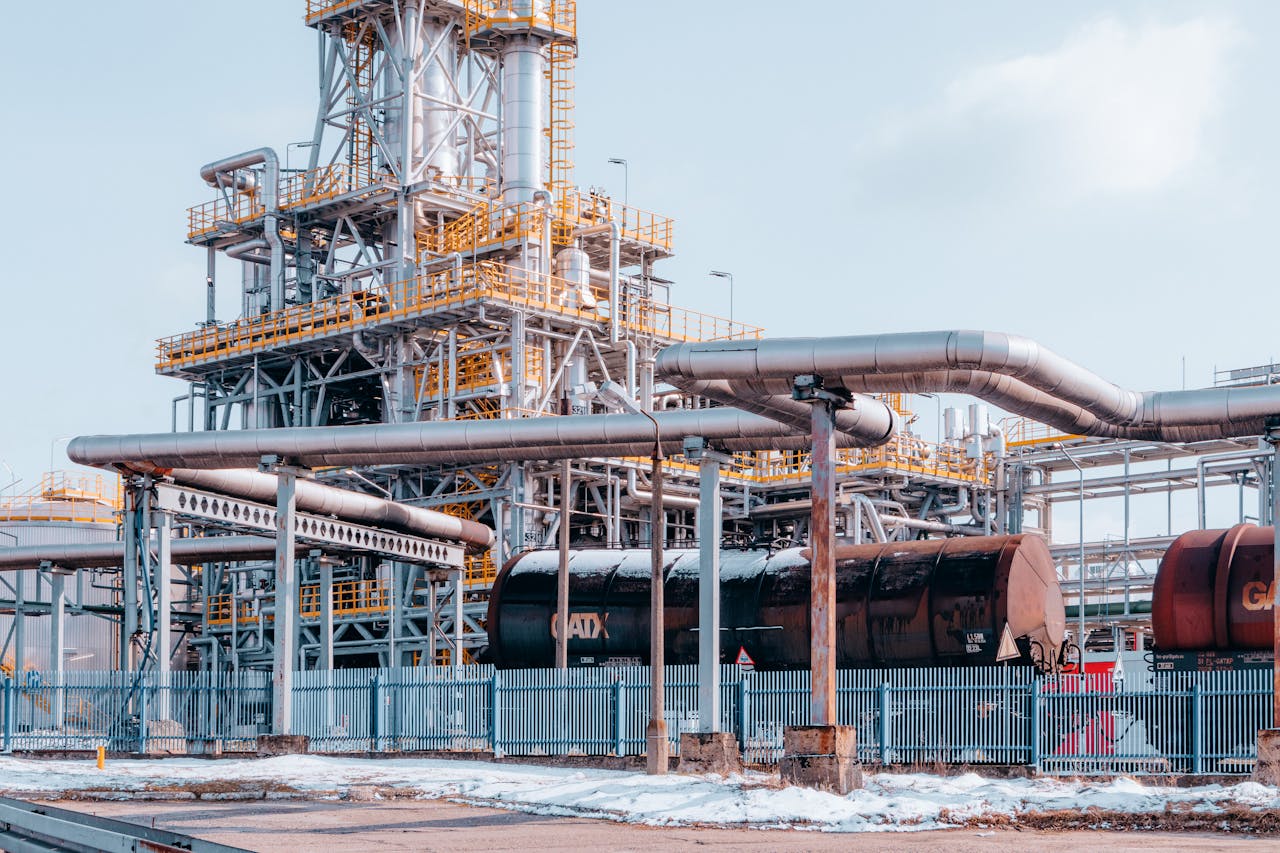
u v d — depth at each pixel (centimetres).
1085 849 2280
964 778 3438
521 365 6544
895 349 3095
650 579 4606
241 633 7550
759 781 3269
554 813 3050
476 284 6494
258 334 7481
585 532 6975
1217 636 3728
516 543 6400
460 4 7419
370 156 7681
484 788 3469
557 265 6981
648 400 7019
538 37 7206
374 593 6925
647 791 3212
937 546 4244
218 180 7819
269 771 4122
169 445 4741
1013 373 3086
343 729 4778
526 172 7131
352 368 7581
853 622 4200
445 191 7269
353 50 7550
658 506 3734
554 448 4331
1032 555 4200
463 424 4434
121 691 4959
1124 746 3619
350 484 7094
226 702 4988
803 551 4444
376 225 7694
